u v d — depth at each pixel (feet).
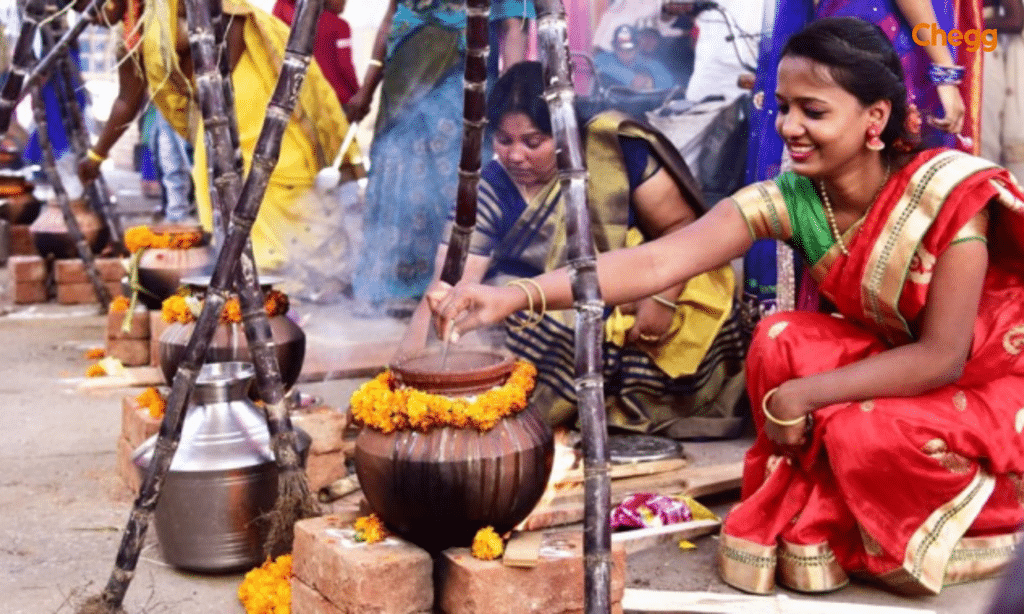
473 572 7.27
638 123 11.80
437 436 7.45
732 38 16.17
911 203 8.38
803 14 11.81
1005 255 8.87
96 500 10.87
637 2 17.25
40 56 19.04
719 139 15.14
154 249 14.83
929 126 11.57
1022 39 16.63
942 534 8.54
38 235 21.36
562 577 7.44
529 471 7.59
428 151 16.70
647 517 9.91
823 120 8.25
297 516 8.77
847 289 8.79
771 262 12.69
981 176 8.21
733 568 8.84
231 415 9.05
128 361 15.43
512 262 12.16
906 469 8.38
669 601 8.51
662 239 8.96
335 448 10.74
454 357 8.14
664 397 12.34
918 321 8.70
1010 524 8.96
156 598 8.69
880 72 8.15
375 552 7.57
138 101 17.71
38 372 15.97
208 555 8.92
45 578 9.07
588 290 6.82
